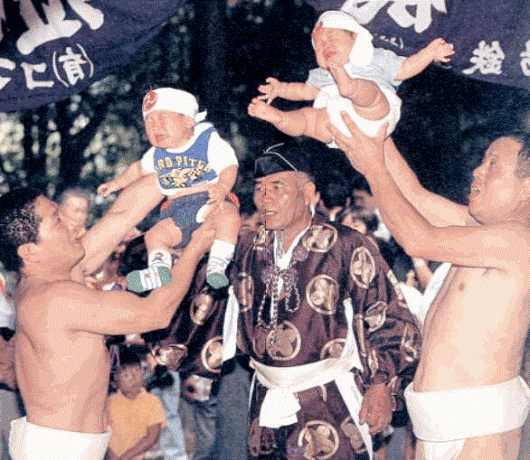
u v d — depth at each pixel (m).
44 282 5.17
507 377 5.08
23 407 6.27
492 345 5.02
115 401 6.89
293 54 10.29
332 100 5.30
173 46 10.16
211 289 5.68
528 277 4.98
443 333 5.09
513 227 4.99
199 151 5.59
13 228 5.09
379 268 5.54
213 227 5.18
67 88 7.00
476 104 9.70
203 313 5.69
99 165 10.16
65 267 5.19
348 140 5.09
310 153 8.57
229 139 9.52
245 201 9.80
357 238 5.55
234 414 6.46
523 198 5.07
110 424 6.85
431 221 5.49
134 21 6.98
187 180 5.60
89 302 5.07
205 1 9.53
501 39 6.84
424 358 5.16
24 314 5.13
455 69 6.93
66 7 6.96
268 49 10.26
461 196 9.63
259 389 5.62
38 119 10.27
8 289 6.39
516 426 5.10
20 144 10.31
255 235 5.65
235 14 10.27
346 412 5.52
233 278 5.65
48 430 5.14
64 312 5.07
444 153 9.70
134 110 10.20
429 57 5.41
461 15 6.80
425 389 5.11
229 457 6.50
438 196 5.51
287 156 5.54
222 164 5.59
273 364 5.53
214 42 9.52
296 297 5.51
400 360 5.48
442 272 5.99
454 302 5.09
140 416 6.88
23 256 5.12
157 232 5.57
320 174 8.52
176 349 5.73
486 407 5.02
